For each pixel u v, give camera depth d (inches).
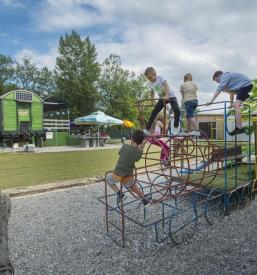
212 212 240.2
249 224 212.1
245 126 278.8
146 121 260.1
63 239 189.6
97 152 732.7
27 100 949.8
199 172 289.6
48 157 614.2
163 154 232.4
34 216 233.0
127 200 275.7
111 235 195.9
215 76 261.1
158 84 230.2
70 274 148.3
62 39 1711.4
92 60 1716.3
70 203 267.7
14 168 460.4
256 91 309.7
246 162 331.9
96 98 1680.6
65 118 1302.9
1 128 901.8
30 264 158.1
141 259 163.3
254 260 157.6
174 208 213.2
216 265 153.9
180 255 167.0
